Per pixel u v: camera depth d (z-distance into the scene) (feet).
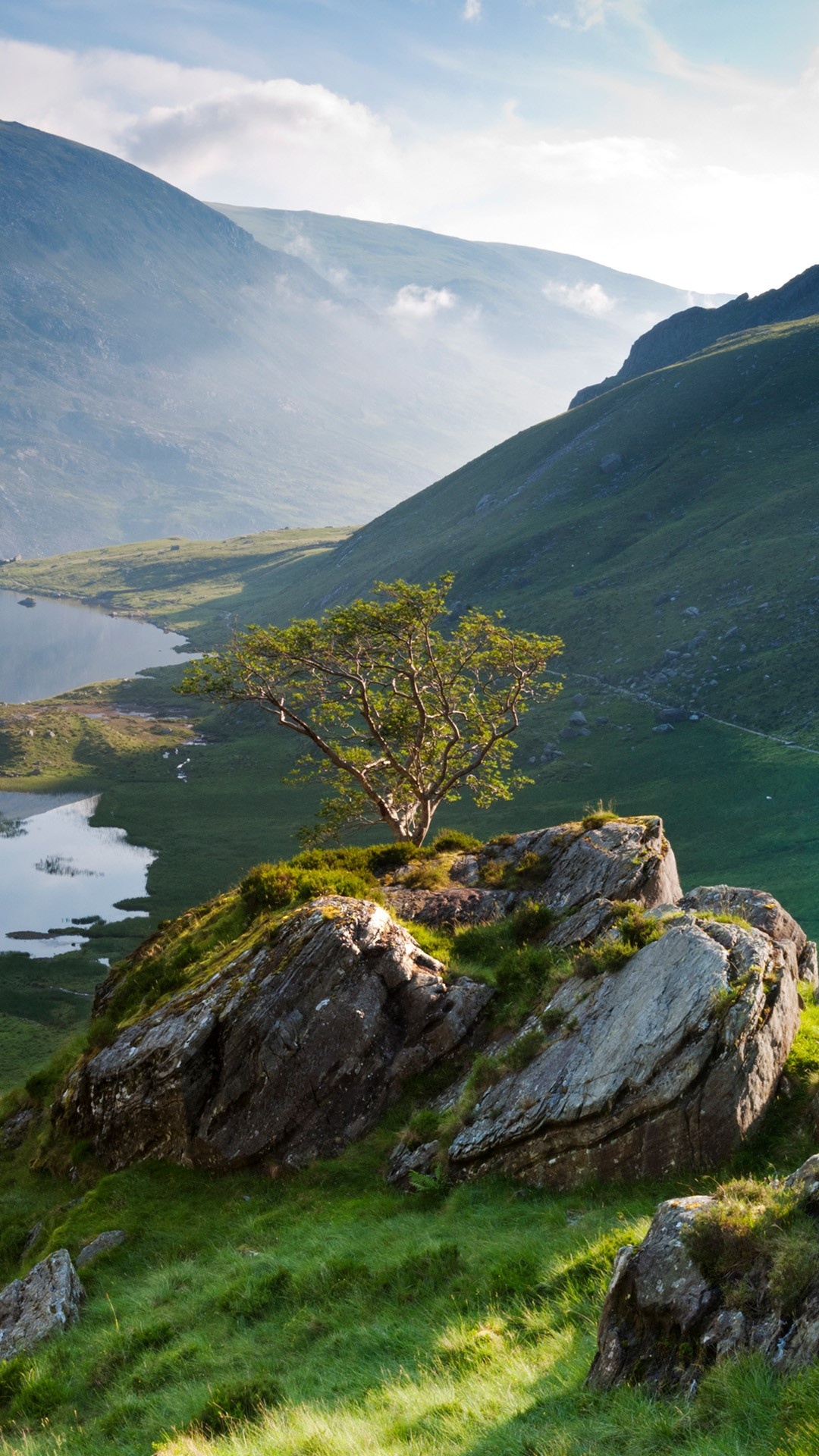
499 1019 74.33
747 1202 35.27
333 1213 63.87
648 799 545.44
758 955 58.49
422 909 93.40
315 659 176.76
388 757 176.55
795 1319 29.73
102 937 437.58
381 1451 32.71
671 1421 28.78
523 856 100.17
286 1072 74.74
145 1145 79.20
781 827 473.26
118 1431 46.03
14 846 577.84
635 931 67.15
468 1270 49.26
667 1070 53.36
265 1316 53.11
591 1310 39.99
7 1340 60.70
